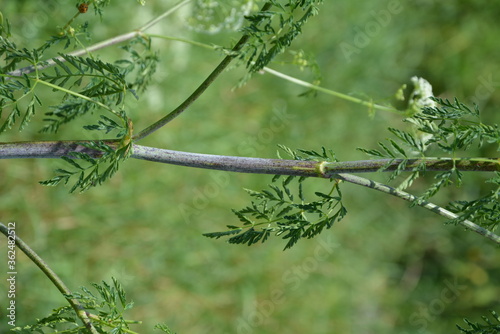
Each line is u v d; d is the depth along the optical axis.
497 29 7.98
